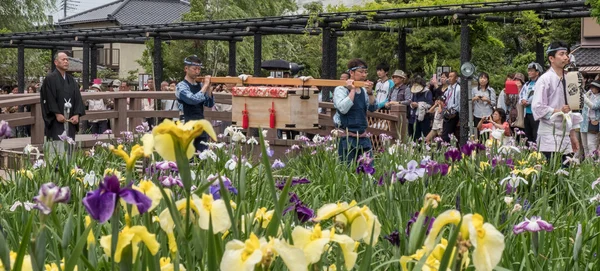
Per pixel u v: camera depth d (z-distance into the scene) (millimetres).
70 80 10953
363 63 8922
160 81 22703
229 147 7883
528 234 3605
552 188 6305
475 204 4562
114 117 13906
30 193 5758
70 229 2123
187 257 2230
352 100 8711
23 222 3479
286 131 12961
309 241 1906
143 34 23312
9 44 28781
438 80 16969
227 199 2096
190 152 2061
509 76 14891
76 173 6117
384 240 3654
